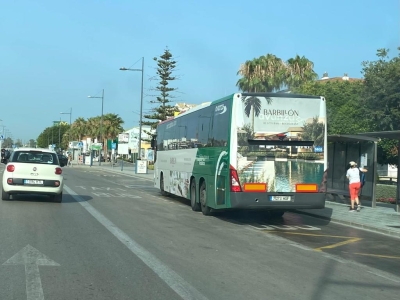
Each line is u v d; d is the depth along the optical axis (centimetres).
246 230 1335
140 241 1070
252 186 1367
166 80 6056
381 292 730
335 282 780
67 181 3228
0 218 1338
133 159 8669
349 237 1280
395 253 1069
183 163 1920
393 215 1714
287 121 1392
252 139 1373
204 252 978
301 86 3769
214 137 1529
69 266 818
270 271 835
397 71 2523
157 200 2136
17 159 1733
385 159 3300
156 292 680
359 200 1992
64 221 1330
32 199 1872
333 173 2186
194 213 1691
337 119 3312
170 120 2200
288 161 1385
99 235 1127
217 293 685
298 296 687
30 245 977
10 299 631
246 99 1381
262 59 4244
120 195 2303
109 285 710
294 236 1262
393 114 2577
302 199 1388
